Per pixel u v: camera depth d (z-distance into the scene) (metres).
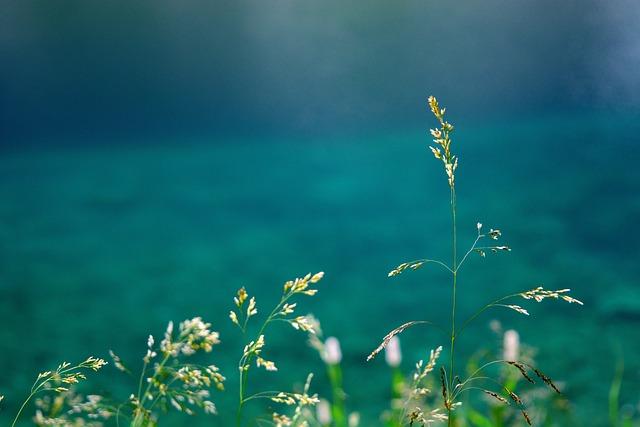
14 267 9.84
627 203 11.32
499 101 18.92
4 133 19.64
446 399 1.09
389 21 26.28
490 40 23.14
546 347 6.66
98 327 7.66
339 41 24.58
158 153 17.41
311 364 6.57
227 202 13.03
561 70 20.67
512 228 10.58
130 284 9.09
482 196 12.30
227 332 7.47
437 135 1.06
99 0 25.69
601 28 23.06
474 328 7.37
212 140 18.38
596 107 17.73
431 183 13.47
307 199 12.99
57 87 22.34
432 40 23.92
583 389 5.71
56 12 24.80
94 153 17.72
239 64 23.19
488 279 8.80
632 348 6.57
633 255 9.23
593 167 13.49
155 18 25.70
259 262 9.86
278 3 28.36
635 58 20.80
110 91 22.73
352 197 12.91
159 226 11.72
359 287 8.77
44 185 14.81
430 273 9.17
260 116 20.00
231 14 26.97
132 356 6.87
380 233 10.88
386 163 15.16
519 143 15.73
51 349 6.98
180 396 0.97
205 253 10.30
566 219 10.81
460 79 20.94
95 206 13.10
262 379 6.24
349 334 7.29
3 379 6.20
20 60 24.00
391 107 19.62
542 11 24.92
